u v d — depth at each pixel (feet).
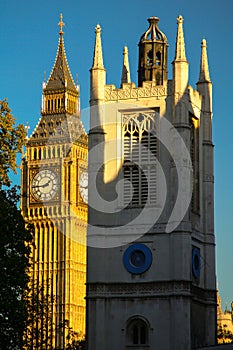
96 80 419.74
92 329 400.26
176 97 409.28
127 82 444.14
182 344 388.98
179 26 414.21
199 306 414.82
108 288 403.54
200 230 424.05
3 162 363.97
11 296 349.61
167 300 395.96
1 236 350.64
